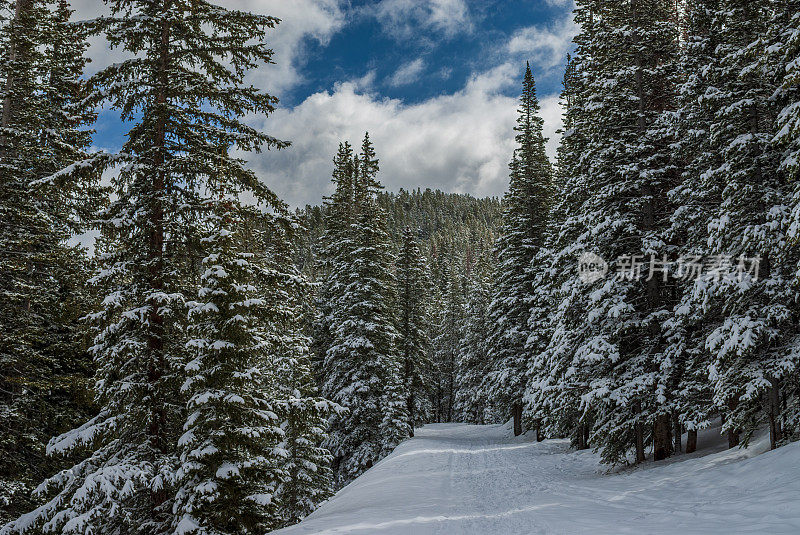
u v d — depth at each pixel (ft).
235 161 38.78
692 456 48.75
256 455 35.45
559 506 35.60
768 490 30.66
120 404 34.55
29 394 49.26
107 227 35.09
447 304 183.83
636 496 36.47
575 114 60.44
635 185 49.78
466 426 144.66
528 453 72.13
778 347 40.55
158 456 33.63
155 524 32.55
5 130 48.14
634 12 54.95
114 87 34.37
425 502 40.37
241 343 35.04
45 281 51.93
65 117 53.52
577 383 51.83
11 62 49.47
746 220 40.98
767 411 42.06
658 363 48.06
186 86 37.11
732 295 40.11
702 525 26.50
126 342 32.22
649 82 54.39
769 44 39.11
